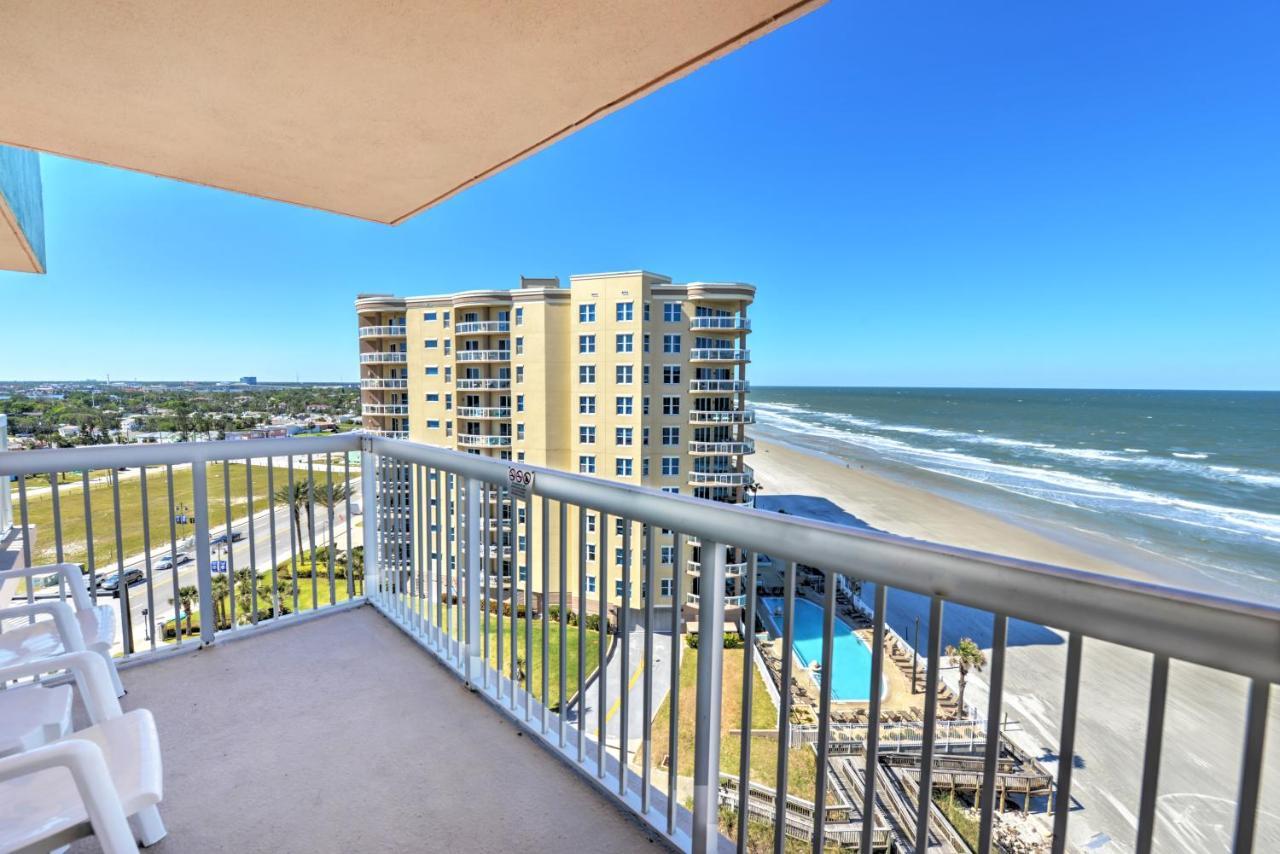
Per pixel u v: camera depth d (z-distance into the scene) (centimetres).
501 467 190
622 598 148
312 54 132
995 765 83
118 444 222
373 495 292
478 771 169
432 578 249
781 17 119
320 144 184
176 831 144
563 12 117
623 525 146
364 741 184
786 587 108
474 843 142
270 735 186
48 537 252
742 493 1566
